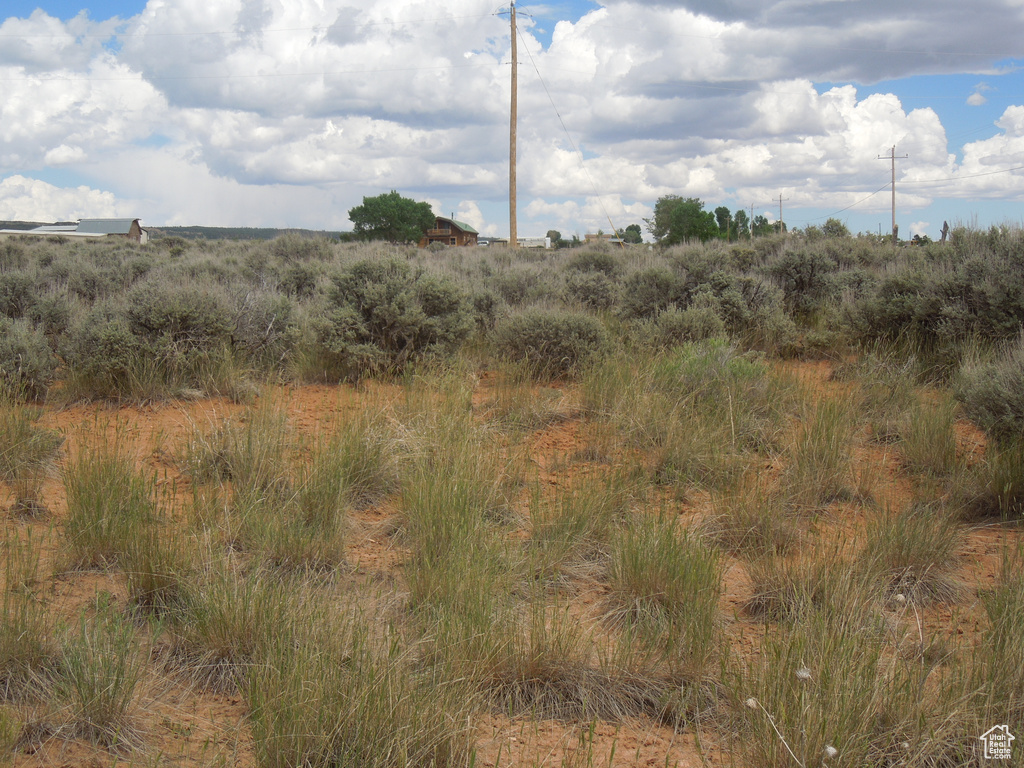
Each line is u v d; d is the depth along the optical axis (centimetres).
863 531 474
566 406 752
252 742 263
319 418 710
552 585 401
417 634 326
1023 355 582
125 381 789
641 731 292
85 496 425
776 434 650
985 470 532
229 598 329
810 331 1108
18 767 252
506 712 295
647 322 1081
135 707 283
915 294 941
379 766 246
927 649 328
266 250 2238
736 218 7775
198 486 518
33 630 304
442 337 952
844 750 250
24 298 1059
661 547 396
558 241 6444
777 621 367
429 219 9219
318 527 430
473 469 505
